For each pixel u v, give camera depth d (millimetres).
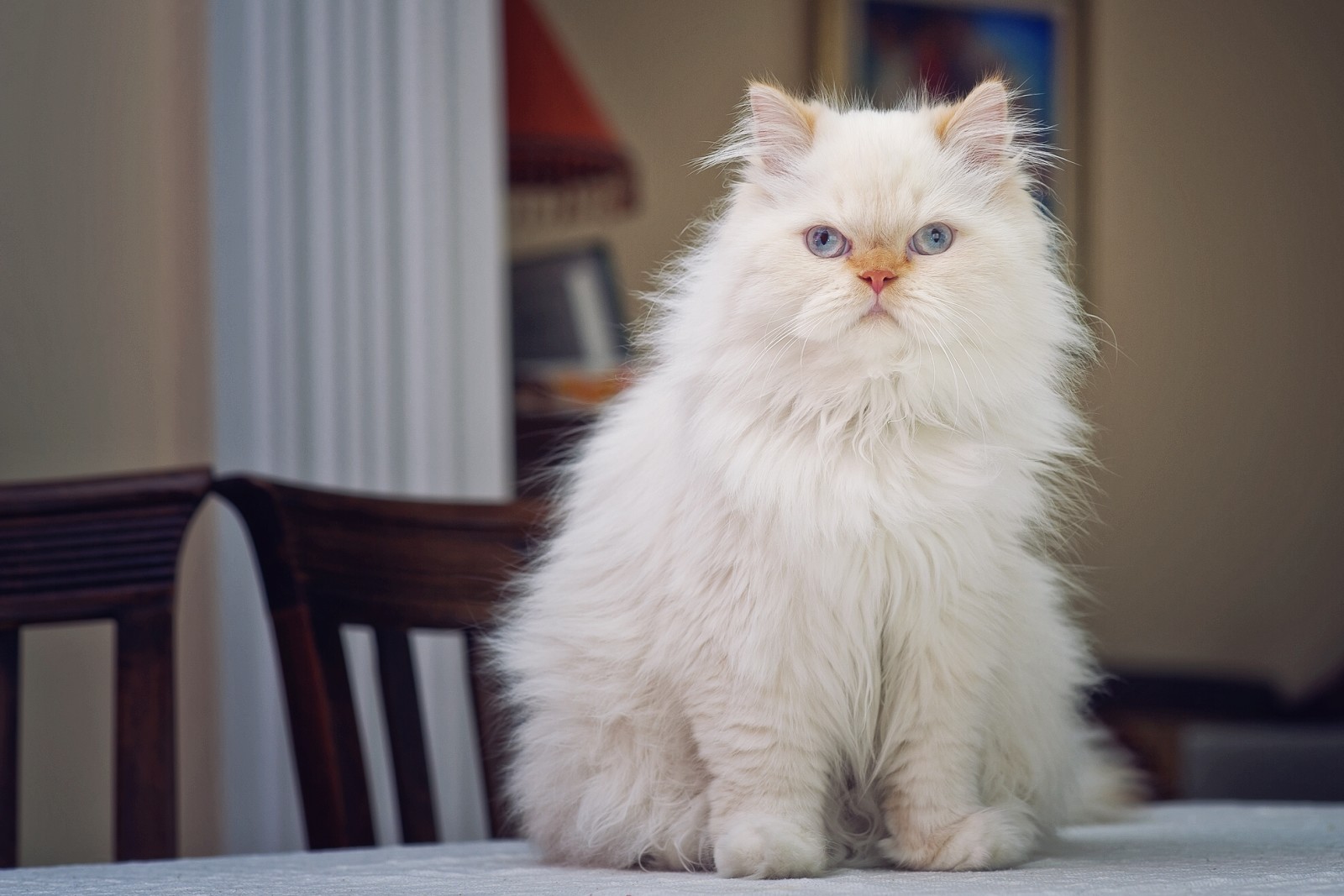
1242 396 2932
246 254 1831
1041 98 2738
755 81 1165
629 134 2535
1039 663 1136
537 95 2494
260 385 1819
